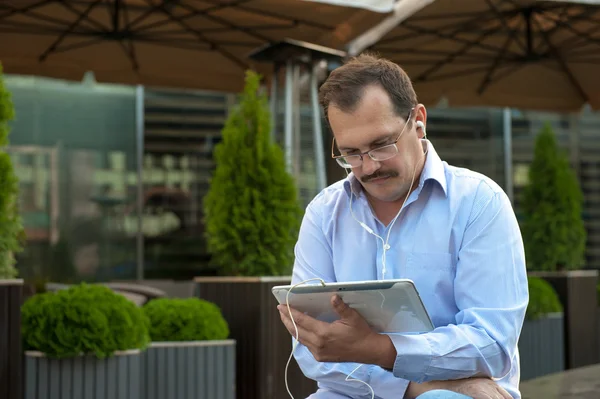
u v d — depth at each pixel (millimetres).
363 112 1888
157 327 4398
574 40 6379
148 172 8227
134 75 6281
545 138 7777
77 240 7934
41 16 5504
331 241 2215
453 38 6188
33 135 7828
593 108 7309
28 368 3762
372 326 1896
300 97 6230
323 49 5648
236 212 5012
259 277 4812
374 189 2004
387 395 2068
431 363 1887
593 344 7180
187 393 4363
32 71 6023
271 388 4758
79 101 8039
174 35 5867
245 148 5121
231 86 6445
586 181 9930
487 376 1970
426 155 2082
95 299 3883
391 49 6359
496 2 5508
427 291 2053
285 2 5055
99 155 8086
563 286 7059
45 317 3758
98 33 5621
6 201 3969
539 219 7598
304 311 1902
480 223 2000
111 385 3812
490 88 7223
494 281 1968
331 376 2117
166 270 8219
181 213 8312
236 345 4883
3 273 3930
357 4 4621
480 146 9438
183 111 8383
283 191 5141
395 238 2092
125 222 8125
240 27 5652
